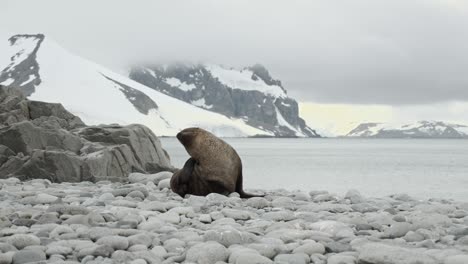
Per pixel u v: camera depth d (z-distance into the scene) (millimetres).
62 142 20422
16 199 12641
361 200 13930
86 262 6770
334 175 51375
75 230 8586
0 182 16594
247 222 9867
